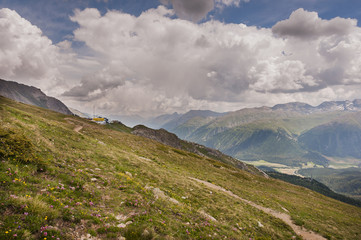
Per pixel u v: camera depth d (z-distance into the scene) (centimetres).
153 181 2508
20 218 884
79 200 1265
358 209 7025
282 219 2892
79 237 932
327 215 4000
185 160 6175
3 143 1479
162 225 1338
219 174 5656
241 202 2966
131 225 1182
